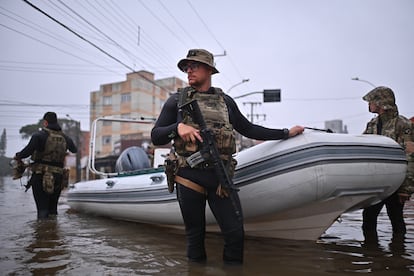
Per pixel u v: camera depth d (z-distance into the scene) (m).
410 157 3.37
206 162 2.40
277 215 3.02
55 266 2.62
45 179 4.92
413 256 2.79
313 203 2.80
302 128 2.85
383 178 2.91
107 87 41.16
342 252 2.91
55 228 4.23
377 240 3.37
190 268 2.51
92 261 2.74
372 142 2.94
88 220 4.91
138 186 4.21
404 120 3.46
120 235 3.77
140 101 39.44
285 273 2.39
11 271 2.51
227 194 2.40
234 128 2.80
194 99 2.43
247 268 2.49
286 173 2.76
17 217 5.23
